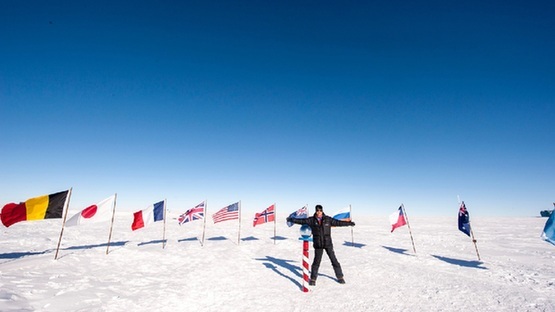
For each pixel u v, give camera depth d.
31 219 8.09
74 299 5.13
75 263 8.16
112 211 9.78
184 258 9.85
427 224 30.67
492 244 13.77
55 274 6.87
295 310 4.89
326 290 6.07
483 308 4.90
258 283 6.67
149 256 9.87
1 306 4.41
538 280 6.81
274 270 8.12
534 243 14.09
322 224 6.62
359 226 27.28
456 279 6.98
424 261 9.33
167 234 18.34
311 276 6.52
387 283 6.63
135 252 10.27
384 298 5.50
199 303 5.24
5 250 10.30
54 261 8.09
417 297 5.55
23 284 5.76
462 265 8.72
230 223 30.52
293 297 5.59
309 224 6.68
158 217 12.25
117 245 12.25
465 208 9.80
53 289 5.64
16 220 7.93
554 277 7.11
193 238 16.38
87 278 6.71
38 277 6.46
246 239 16.03
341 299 5.45
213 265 8.80
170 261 9.32
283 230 22.31
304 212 13.87
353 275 7.45
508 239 15.86
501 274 7.49
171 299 5.41
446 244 13.85
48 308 4.63
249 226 26.47
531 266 8.53
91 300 5.14
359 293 5.84
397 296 5.61
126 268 8.09
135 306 4.99
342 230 22.97
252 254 10.98
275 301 5.35
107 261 8.78
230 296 5.66
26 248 10.84
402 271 7.88
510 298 5.41
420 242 14.72
